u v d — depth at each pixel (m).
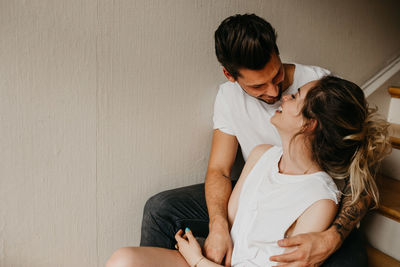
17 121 1.22
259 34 1.12
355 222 1.09
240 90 1.51
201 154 1.67
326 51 1.89
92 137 1.37
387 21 2.03
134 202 1.53
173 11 1.41
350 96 1.04
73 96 1.29
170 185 1.62
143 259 1.06
